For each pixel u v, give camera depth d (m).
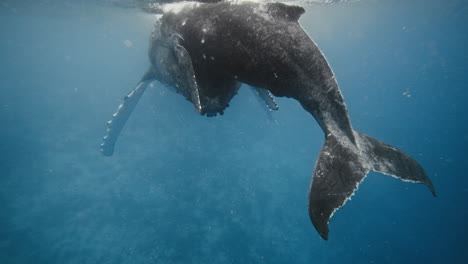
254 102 26.61
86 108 26.98
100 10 21.59
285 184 16.05
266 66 3.10
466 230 14.47
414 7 35.59
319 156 2.83
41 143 19.23
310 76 2.95
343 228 13.83
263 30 3.02
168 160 17.11
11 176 15.23
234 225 12.64
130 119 22.25
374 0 24.72
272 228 12.80
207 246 11.47
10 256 10.66
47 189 14.34
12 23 39.03
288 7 2.98
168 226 12.25
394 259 12.44
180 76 4.51
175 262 10.73
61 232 11.80
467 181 19.45
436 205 16.52
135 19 26.17
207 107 4.23
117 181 15.07
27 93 31.52
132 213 12.89
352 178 2.65
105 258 10.77
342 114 3.01
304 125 24.27
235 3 3.40
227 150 18.80
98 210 13.00
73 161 16.97
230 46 3.33
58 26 41.97
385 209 15.68
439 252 13.02
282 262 11.38
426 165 21.83
